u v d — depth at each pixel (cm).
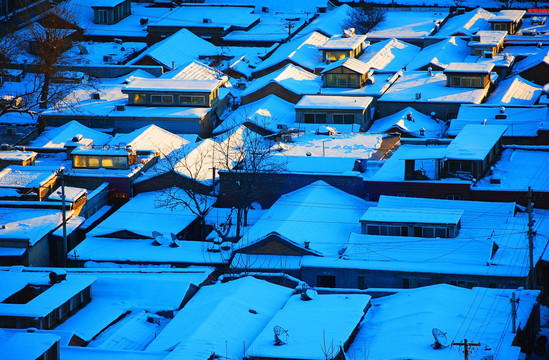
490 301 9612
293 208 12744
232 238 12556
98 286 10650
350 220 12525
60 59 18738
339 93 18125
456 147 13275
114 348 9369
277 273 11344
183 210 13450
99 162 14288
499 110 16325
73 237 12950
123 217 13175
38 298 9794
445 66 19550
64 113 17200
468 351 8419
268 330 9106
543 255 11294
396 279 11181
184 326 9650
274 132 16412
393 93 17988
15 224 12619
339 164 13700
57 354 7931
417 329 8969
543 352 9581
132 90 17488
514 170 13462
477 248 11294
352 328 9081
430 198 12850
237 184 13362
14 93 17962
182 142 15812
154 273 11125
